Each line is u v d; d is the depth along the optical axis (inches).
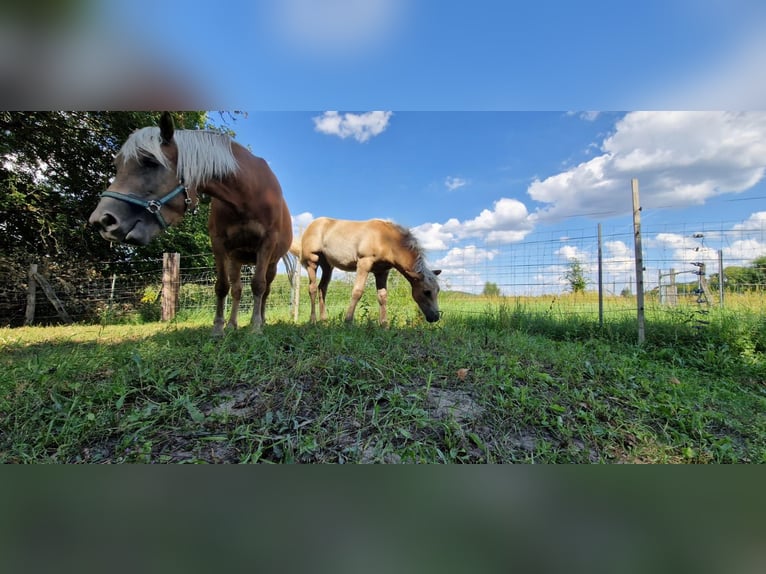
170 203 98.3
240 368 87.2
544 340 171.8
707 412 89.6
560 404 87.0
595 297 249.6
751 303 214.7
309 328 148.3
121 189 90.1
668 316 203.6
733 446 73.8
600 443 71.5
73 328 247.4
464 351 118.8
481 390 88.7
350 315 193.6
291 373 87.1
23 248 347.3
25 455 52.7
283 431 63.1
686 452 68.1
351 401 75.2
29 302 323.3
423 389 84.7
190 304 363.9
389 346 118.6
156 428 62.7
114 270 398.9
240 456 55.3
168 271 330.3
